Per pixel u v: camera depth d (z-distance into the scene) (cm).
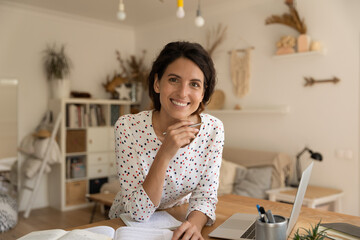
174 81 108
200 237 98
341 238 98
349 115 353
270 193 352
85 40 533
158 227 109
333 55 364
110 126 521
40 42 484
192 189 130
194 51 106
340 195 347
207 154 127
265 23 418
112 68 565
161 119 121
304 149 375
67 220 421
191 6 462
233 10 451
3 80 453
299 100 393
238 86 447
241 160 424
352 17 349
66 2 449
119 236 93
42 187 488
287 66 402
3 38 452
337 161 363
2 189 450
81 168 489
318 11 374
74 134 479
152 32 561
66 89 484
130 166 123
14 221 389
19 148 455
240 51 444
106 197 331
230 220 117
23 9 465
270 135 421
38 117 482
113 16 513
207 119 126
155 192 111
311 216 122
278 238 85
